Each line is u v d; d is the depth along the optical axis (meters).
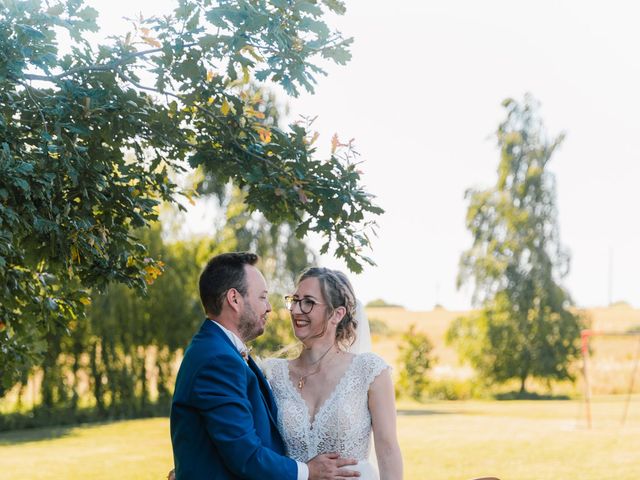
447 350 43.91
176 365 20.38
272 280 21.39
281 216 4.16
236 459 2.90
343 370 3.39
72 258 3.74
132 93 3.71
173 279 19.28
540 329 30.95
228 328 3.19
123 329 19.31
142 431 17.44
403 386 30.77
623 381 31.72
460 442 15.41
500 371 31.25
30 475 11.64
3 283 4.20
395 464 3.28
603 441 15.45
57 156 3.51
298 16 3.59
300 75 3.52
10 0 3.41
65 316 4.63
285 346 3.68
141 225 3.91
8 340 4.89
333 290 3.42
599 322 46.12
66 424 18.95
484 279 31.53
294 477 2.98
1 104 3.58
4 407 18.88
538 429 17.91
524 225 31.38
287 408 3.35
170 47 3.62
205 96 3.92
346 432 3.29
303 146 3.94
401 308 63.78
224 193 20.59
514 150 32.03
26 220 3.51
